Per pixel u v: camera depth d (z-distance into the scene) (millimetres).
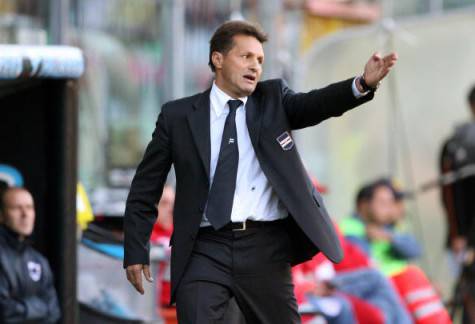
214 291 17359
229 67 17594
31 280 22531
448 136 39625
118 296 24406
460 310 34312
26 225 22672
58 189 23000
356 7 41031
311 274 26984
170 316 26281
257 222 17516
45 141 23422
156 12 35188
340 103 16969
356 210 30516
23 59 21391
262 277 17531
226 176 17469
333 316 26766
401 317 28062
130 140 35750
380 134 40406
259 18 33781
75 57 22172
